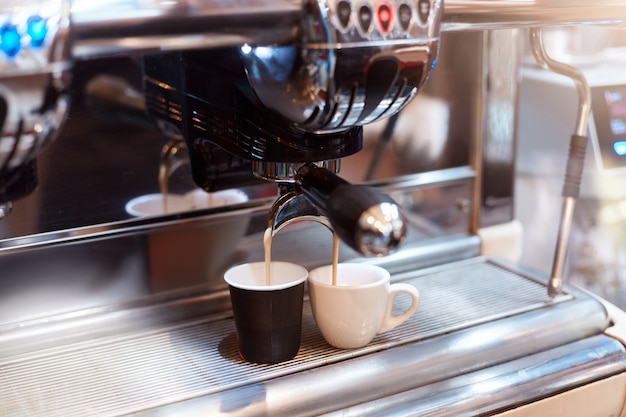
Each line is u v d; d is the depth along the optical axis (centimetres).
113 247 68
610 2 61
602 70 97
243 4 44
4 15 38
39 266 66
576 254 95
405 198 83
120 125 66
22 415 55
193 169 66
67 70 41
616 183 91
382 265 81
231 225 73
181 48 44
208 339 67
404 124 80
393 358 63
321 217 63
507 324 69
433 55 49
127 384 59
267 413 57
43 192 64
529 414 63
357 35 46
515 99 85
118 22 42
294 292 61
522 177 102
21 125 40
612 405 68
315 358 62
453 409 60
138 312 70
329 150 55
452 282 79
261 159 55
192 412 56
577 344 69
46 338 66
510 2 58
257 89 51
